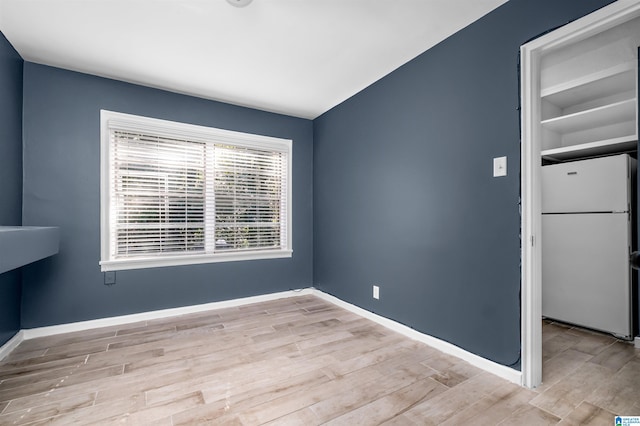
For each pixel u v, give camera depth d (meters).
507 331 1.85
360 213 3.15
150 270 3.01
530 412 1.52
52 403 1.61
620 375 1.90
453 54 2.19
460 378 1.85
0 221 2.15
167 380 1.84
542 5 1.69
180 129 3.19
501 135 1.89
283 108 3.67
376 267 2.92
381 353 2.21
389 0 1.84
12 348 2.26
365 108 3.08
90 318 2.73
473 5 1.89
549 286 3.04
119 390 1.73
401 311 2.63
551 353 2.25
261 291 3.65
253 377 1.87
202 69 2.70
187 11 1.93
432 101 2.36
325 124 3.78
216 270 3.36
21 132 2.48
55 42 2.28
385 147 2.83
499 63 1.90
